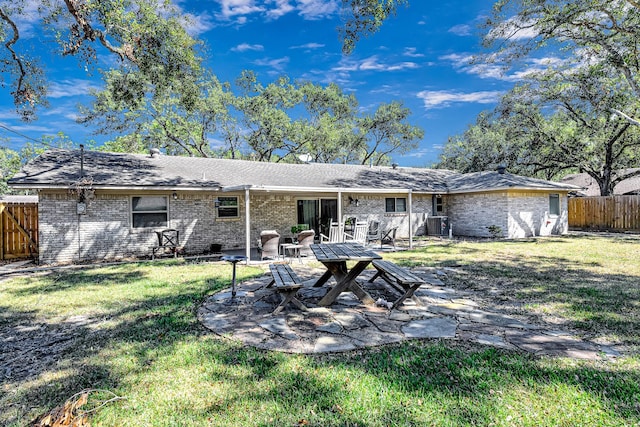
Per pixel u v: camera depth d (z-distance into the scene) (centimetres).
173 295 626
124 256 1139
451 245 1325
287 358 356
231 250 1316
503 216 1559
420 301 546
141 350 384
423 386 297
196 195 1262
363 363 343
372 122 3119
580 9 1098
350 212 1627
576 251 1102
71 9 866
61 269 927
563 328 434
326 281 681
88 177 1011
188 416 263
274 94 2747
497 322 456
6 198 1911
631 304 525
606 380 303
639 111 1630
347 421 253
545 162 2403
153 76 1119
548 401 273
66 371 339
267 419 257
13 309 554
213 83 2533
